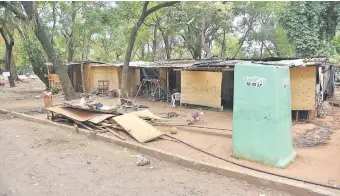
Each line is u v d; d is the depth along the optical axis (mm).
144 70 22406
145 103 18047
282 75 6688
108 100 19250
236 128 7191
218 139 9188
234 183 5836
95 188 5648
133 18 25000
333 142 8969
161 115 13664
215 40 37031
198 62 17219
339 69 26453
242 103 7020
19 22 23375
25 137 9664
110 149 8219
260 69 6660
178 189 5566
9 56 32062
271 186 5570
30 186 5762
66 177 6195
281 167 6543
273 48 35125
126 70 19188
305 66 11562
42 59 26578
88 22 23141
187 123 11648
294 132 10336
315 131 10562
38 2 27109
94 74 23938
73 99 19312
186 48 35531
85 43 29234
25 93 25359
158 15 28219
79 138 9430
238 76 7047
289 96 6992
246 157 7059
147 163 6949
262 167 6605
